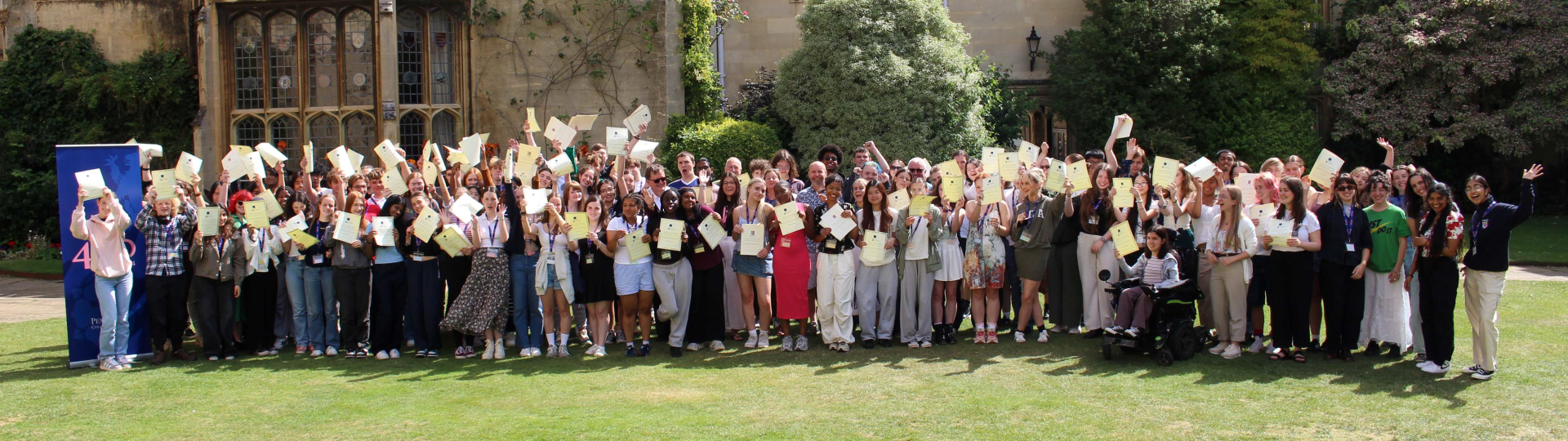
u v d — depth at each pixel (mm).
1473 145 22219
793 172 10062
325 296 8562
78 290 8180
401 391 7129
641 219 8375
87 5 17938
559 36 16594
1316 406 6332
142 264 8398
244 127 16578
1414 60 19750
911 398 6691
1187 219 8336
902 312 8570
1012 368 7613
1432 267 7145
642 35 16531
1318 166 8305
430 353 8469
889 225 8461
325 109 16172
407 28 16266
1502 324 9016
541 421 6152
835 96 16766
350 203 8508
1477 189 7027
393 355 8461
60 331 10016
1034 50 21016
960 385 7066
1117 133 9445
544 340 9000
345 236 8266
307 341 8719
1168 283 7680
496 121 16625
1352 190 7621
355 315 8531
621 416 6262
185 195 8672
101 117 17859
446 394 7012
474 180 9656
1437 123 21016
